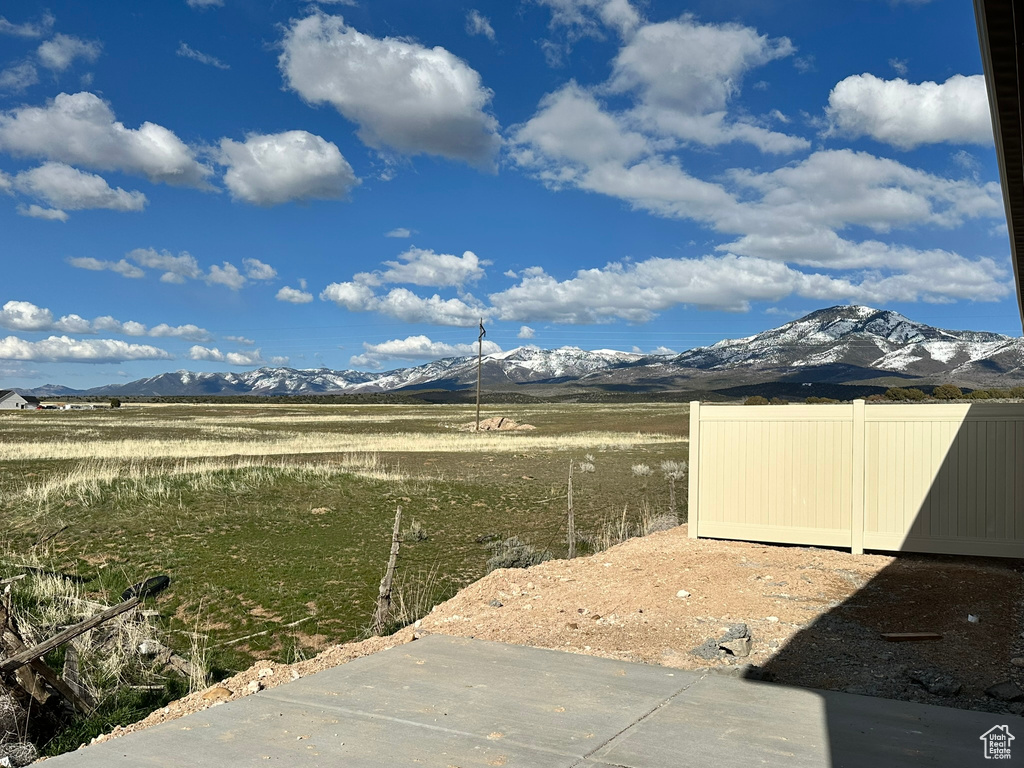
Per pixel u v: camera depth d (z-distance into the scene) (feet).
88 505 61.41
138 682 28.37
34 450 109.60
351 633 35.86
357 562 49.19
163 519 58.39
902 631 26.00
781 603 29.58
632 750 16.43
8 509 59.47
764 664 23.04
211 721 18.38
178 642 33.88
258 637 35.19
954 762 15.80
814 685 21.40
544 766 15.61
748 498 42.27
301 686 20.95
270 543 53.62
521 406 418.72
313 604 40.09
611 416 270.87
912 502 38.29
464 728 17.75
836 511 39.96
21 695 22.57
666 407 385.91
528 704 19.40
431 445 141.69
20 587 37.17
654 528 56.03
